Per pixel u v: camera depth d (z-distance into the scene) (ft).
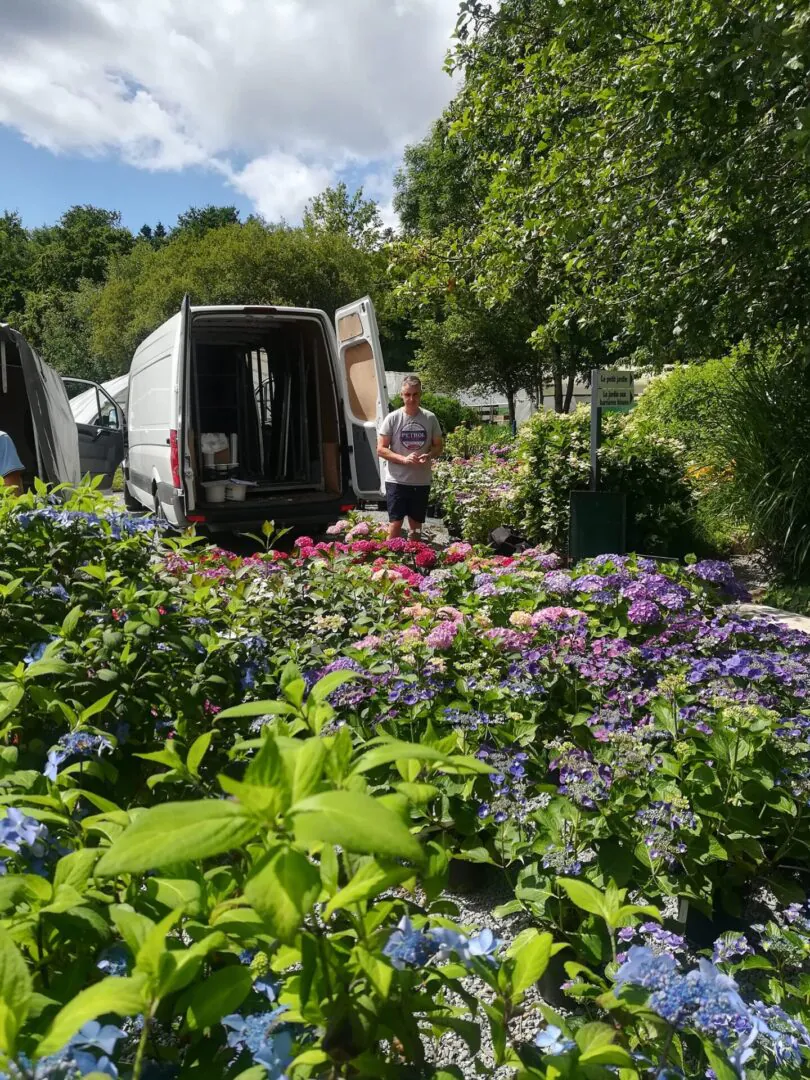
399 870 3.84
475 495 35.12
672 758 9.56
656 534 29.99
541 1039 4.29
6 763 6.08
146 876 5.13
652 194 23.38
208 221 256.11
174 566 16.57
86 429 46.44
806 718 11.15
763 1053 6.16
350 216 155.63
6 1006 3.10
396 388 127.54
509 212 26.25
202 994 3.82
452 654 13.32
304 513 31.45
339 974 4.05
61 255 239.09
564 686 12.73
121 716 8.37
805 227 20.07
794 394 27.32
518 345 93.61
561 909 8.00
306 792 3.36
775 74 15.98
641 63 20.31
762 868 9.59
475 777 9.37
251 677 10.18
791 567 26.40
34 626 9.66
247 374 37.70
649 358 28.37
